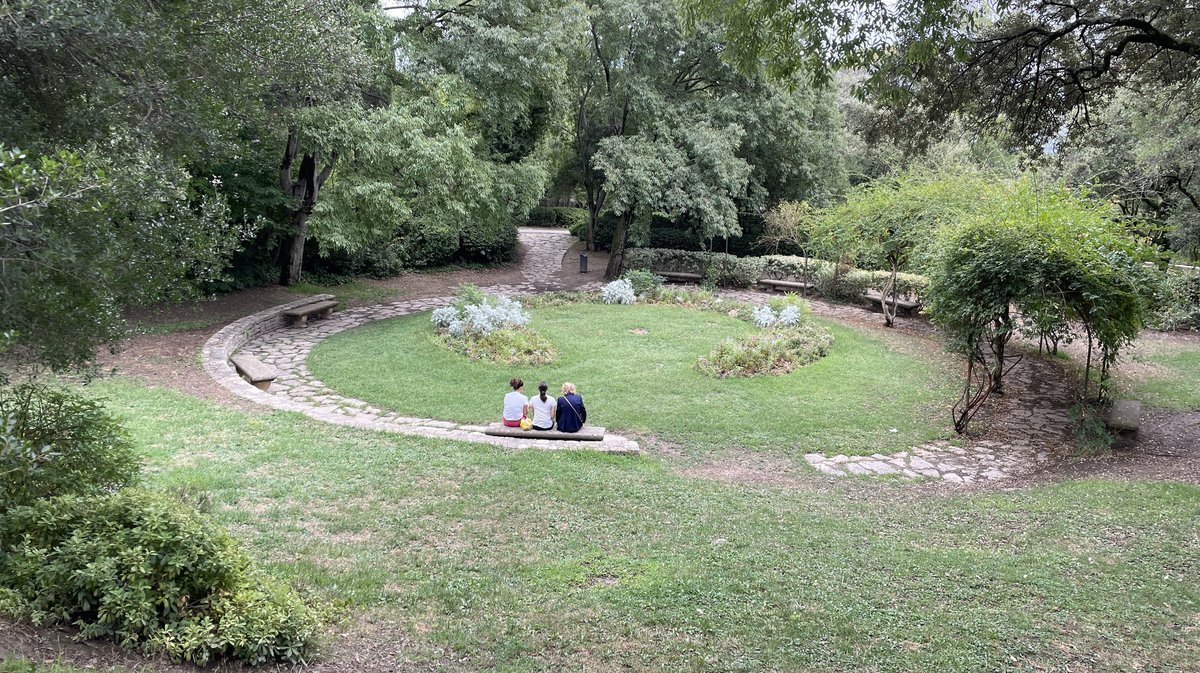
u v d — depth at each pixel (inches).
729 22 307.6
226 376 457.1
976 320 388.8
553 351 552.7
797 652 163.3
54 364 175.2
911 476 349.1
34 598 142.3
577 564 215.5
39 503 158.4
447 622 174.2
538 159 941.2
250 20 267.7
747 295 917.8
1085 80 444.1
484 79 708.7
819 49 293.4
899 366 551.8
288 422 365.7
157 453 301.0
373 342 592.7
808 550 235.0
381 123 622.8
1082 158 806.5
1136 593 197.0
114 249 167.9
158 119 222.7
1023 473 352.2
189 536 156.0
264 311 668.7
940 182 645.9
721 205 848.3
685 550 231.6
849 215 721.6
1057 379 527.8
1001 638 170.2
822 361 554.3
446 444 345.1
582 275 1059.3
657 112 848.3
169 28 224.2
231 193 653.3
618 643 166.2
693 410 436.8
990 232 388.8
